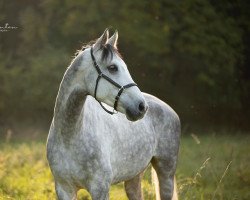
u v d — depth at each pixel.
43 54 18.12
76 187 5.43
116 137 5.59
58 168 5.33
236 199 8.17
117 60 5.03
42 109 18.88
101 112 5.53
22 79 18.05
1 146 13.45
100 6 18.22
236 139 15.59
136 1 18.41
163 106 6.61
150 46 18.36
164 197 6.58
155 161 6.55
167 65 18.88
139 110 4.90
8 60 18.58
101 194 5.29
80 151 5.22
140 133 5.99
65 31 18.36
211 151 10.98
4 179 8.75
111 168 5.41
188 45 18.95
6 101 18.44
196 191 8.09
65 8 18.45
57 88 17.72
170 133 6.58
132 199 6.57
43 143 13.53
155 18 18.78
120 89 4.95
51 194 7.91
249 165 9.91
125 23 18.27
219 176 9.03
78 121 5.18
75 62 5.20
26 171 9.52
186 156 11.48
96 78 5.05
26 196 7.89
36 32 18.62
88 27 18.34
